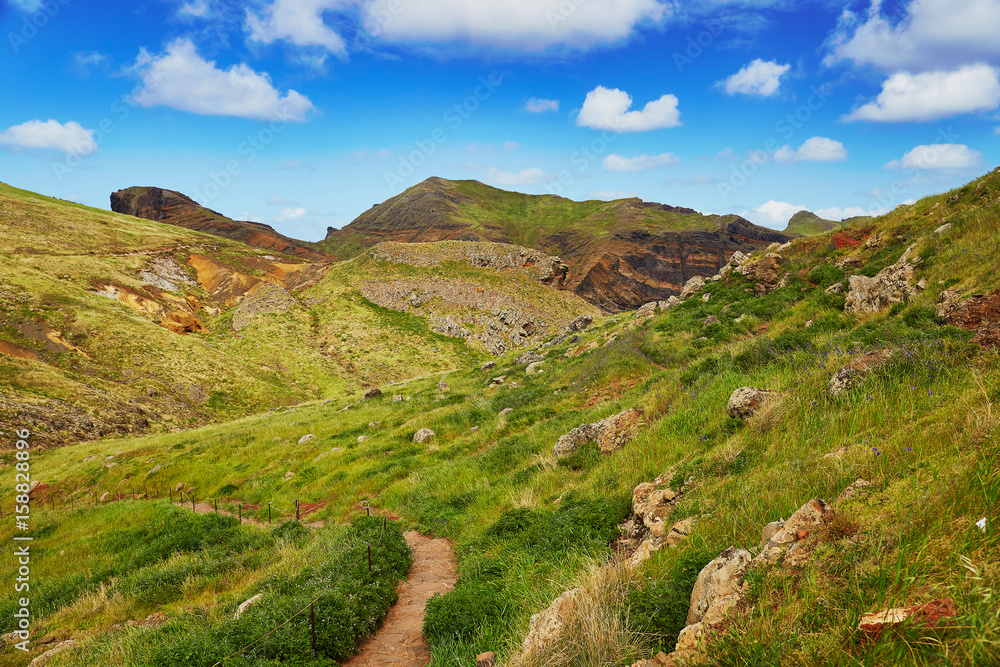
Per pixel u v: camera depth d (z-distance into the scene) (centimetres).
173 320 8288
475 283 10469
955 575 243
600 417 1346
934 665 207
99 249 10419
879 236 1905
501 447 1496
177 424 5094
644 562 525
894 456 435
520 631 495
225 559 1146
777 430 688
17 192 13450
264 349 7731
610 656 361
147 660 604
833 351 924
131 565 1266
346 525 1232
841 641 250
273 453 2391
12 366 4825
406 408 2797
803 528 354
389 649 620
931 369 639
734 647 288
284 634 597
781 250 2317
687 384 1216
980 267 1026
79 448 3672
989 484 293
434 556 998
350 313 9456
